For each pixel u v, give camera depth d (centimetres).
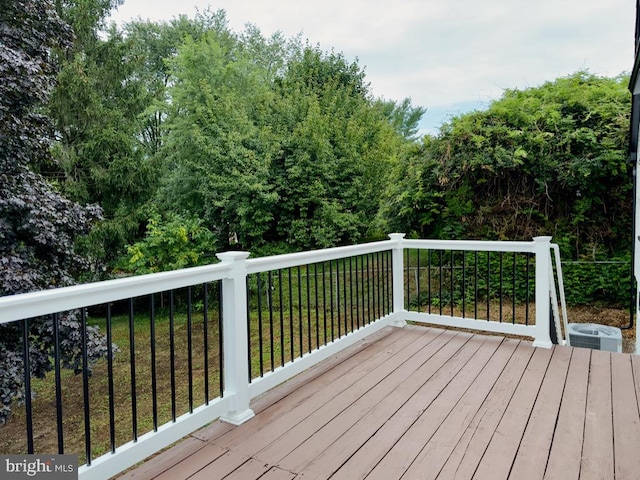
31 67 457
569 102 675
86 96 965
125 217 1012
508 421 233
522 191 682
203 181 962
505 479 181
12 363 431
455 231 717
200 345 774
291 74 1279
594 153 638
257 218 938
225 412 236
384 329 423
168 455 205
